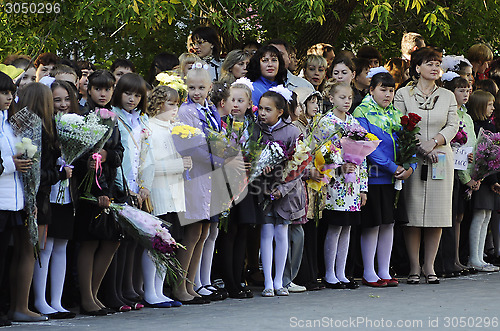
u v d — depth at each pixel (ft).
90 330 30.37
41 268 33.88
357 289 43.32
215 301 38.70
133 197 35.99
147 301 36.99
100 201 34.04
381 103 45.55
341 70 47.26
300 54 57.26
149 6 44.68
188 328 30.71
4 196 31.60
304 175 41.32
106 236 34.35
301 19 48.14
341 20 56.59
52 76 39.17
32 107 32.65
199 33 47.50
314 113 43.78
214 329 30.45
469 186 50.47
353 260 46.03
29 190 32.01
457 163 48.98
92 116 33.60
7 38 49.67
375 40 61.77
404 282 46.65
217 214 38.55
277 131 40.32
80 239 34.37
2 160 31.37
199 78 38.55
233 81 44.32
